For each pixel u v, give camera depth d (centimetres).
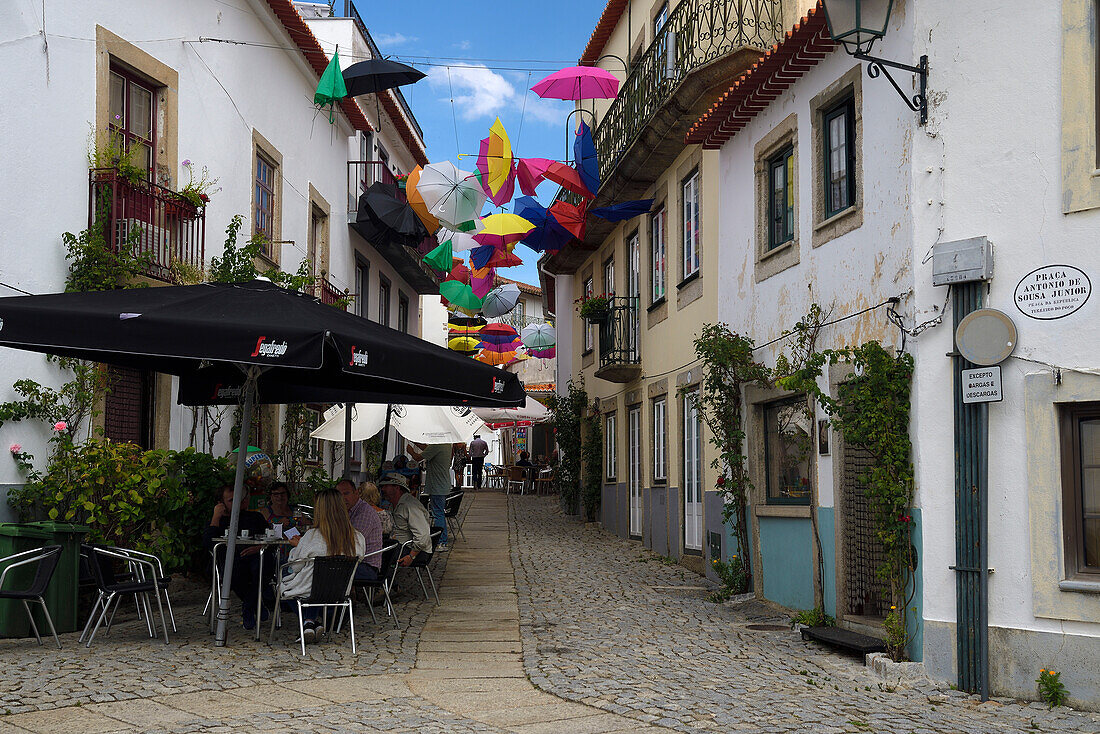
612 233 2109
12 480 987
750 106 1215
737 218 1307
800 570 1111
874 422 857
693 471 1564
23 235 1008
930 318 845
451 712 675
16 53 1009
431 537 1246
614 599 1245
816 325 1050
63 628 941
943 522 825
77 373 1071
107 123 1152
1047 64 796
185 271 1219
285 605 988
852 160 1022
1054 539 768
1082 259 768
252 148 1590
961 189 834
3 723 611
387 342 852
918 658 838
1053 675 754
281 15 1664
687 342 1569
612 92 1538
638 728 641
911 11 874
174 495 1073
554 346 3047
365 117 2177
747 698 734
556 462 3266
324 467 2002
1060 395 769
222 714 648
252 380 938
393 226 1878
